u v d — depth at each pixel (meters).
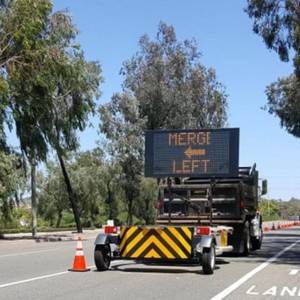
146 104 58.62
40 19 32.06
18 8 31.17
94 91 39.03
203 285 13.16
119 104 57.00
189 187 19.95
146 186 57.22
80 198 62.19
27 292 11.90
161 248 15.70
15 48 31.17
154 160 17.77
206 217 19.52
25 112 33.81
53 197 63.38
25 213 64.94
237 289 12.55
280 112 45.66
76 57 36.78
